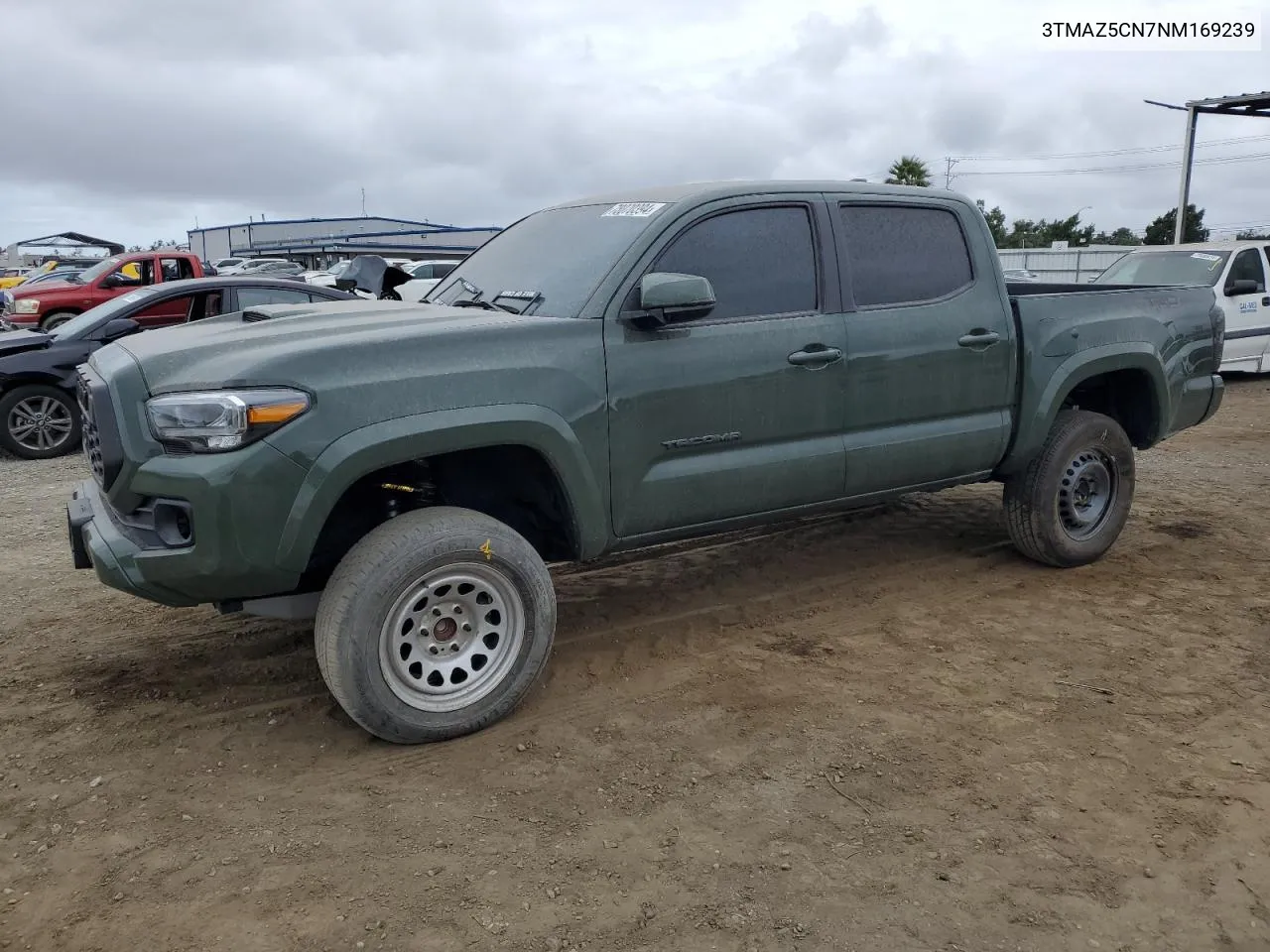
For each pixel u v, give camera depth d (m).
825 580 5.36
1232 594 5.09
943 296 4.77
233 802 3.21
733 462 4.18
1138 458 8.66
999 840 2.98
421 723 3.51
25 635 4.67
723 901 2.70
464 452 3.91
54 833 3.04
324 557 3.85
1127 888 2.76
